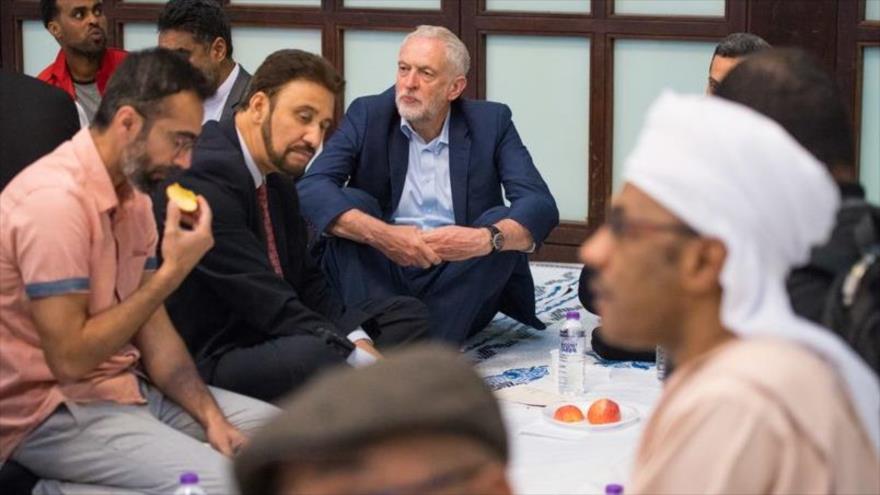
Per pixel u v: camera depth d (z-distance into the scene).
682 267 1.76
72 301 3.36
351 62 6.97
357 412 1.03
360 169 5.28
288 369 4.11
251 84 4.20
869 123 6.32
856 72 6.23
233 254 4.10
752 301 1.75
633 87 6.57
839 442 1.73
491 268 5.14
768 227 1.72
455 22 6.71
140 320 3.44
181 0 5.48
